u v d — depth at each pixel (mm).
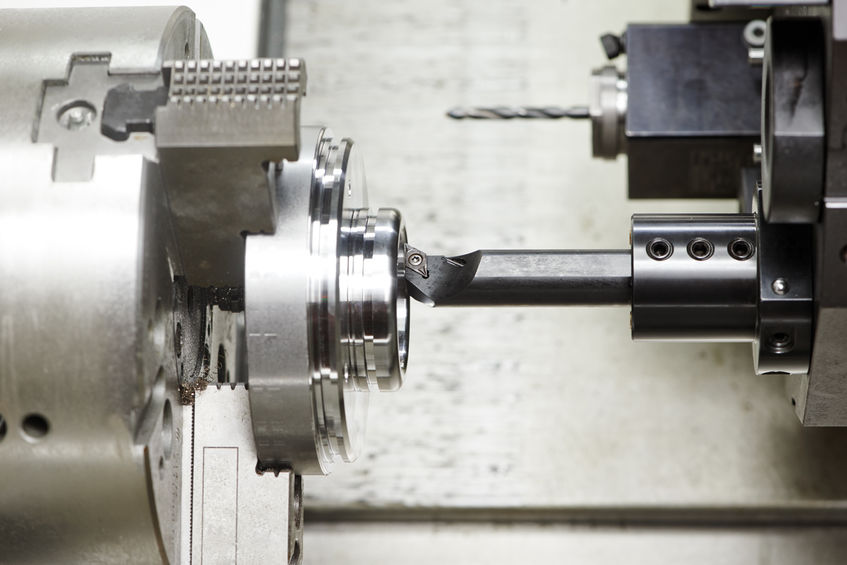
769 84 935
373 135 1938
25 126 887
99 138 892
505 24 2018
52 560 928
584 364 1762
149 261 863
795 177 910
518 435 1720
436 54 1999
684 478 1674
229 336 1130
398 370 1021
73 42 941
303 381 931
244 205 915
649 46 1509
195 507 990
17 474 868
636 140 1475
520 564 1662
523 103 1946
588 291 1064
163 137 867
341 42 2016
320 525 1709
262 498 990
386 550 1685
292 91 879
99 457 859
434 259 1106
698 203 1866
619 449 1699
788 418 1704
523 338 1786
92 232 844
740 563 1650
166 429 938
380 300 981
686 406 1722
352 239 1008
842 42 853
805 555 1651
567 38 2002
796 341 1002
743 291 1015
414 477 1703
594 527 1689
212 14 1474
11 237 844
